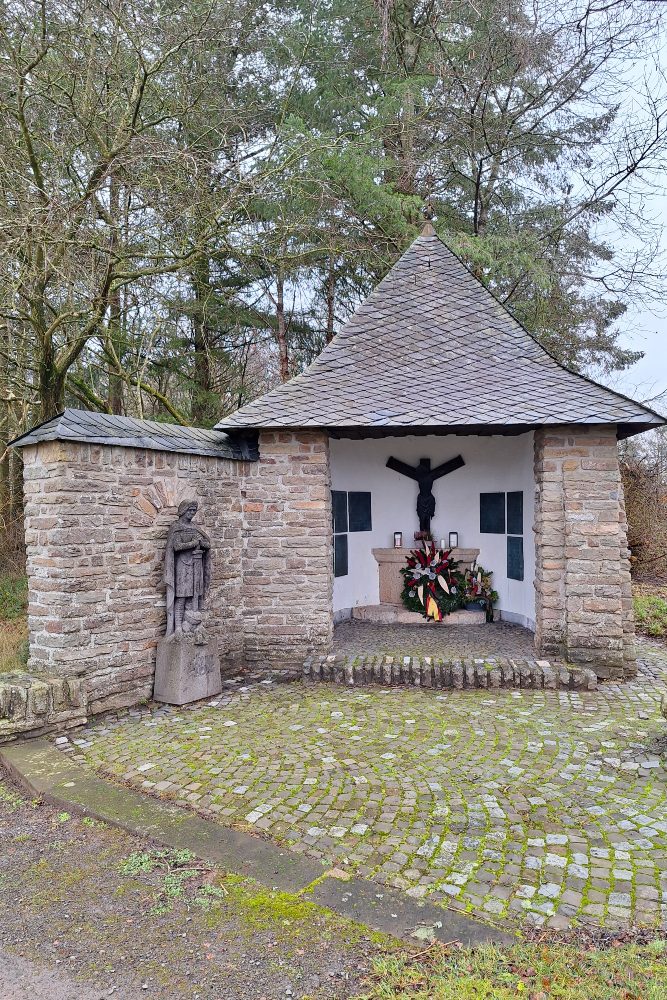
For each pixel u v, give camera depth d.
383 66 12.36
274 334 14.95
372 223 13.01
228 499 7.82
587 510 7.32
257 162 11.21
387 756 5.14
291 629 7.90
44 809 4.47
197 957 2.89
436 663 7.24
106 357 11.78
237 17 9.74
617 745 5.34
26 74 8.08
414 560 9.63
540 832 3.91
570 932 2.98
